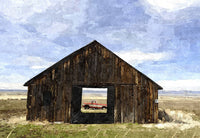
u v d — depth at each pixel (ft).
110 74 44.88
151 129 33.88
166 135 28.19
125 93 44.75
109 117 55.26
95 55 45.21
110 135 27.50
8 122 39.70
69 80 43.86
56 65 43.96
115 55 45.62
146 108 44.78
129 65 45.60
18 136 26.27
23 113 56.65
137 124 41.65
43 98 42.70
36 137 26.05
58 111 42.42
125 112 44.14
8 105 84.12
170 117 51.62
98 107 91.50
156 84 45.85
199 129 33.99
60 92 43.24
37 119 41.81
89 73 44.45
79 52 44.96
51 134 28.07
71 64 44.34
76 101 58.18
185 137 27.04
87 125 39.17
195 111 73.05
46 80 43.37
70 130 31.96
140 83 45.44
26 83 42.91
